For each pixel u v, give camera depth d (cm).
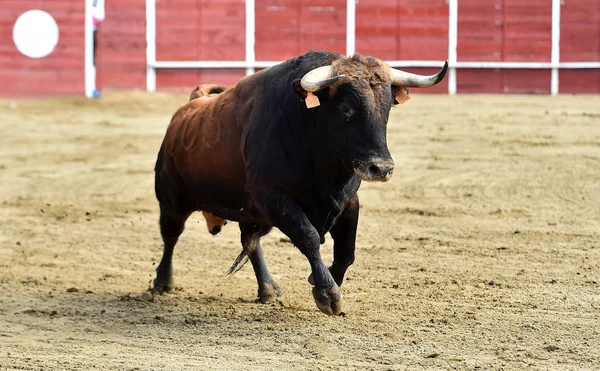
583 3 3922
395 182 2267
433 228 1830
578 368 1016
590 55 3934
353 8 3916
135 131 3095
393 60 3934
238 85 1245
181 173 1311
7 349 1106
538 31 3934
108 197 2205
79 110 3534
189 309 1294
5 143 2908
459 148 2656
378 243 1706
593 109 3322
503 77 3941
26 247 1725
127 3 3944
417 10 3916
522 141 2728
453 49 3922
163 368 1028
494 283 1400
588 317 1219
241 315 1255
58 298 1362
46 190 2283
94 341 1141
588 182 2202
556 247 1647
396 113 3266
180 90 3972
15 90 3888
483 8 3916
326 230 1173
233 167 1223
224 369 1023
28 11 3875
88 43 3891
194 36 3950
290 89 1138
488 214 1941
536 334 1145
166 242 1395
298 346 1109
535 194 2109
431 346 1101
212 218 1402
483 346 1100
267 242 1722
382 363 1041
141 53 3966
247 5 3928
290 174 1137
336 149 1090
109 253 1677
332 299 1107
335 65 1091
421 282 1415
